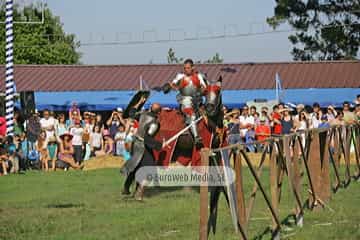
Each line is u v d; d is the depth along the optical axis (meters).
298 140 16.66
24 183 25.92
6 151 30.61
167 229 15.98
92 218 17.58
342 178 24.22
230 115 34.50
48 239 15.02
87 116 36.38
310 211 18.22
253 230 15.52
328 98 52.09
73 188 24.16
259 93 53.03
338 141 22.56
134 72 57.97
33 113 33.97
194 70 21.41
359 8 80.62
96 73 58.16
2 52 89.69
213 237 14.52
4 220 17.34
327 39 80.88
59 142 33.12
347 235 15.08
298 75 56.19
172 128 20.92
